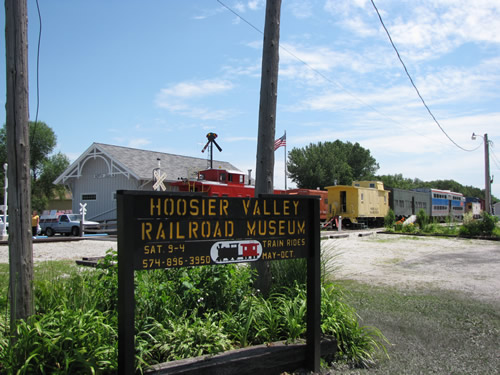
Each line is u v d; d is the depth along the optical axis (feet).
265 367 11.78
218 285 14.48
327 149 218.59
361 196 102.37
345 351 14.01
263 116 18.48
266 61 18.54
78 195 94.99
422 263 36.81
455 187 383.24
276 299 15.84
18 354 10.13
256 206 12.02
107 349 10.85
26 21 11.51
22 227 11.28
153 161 93.35
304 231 12.73
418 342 15.69
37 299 13.05
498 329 17.24
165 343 11.84
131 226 10.02
